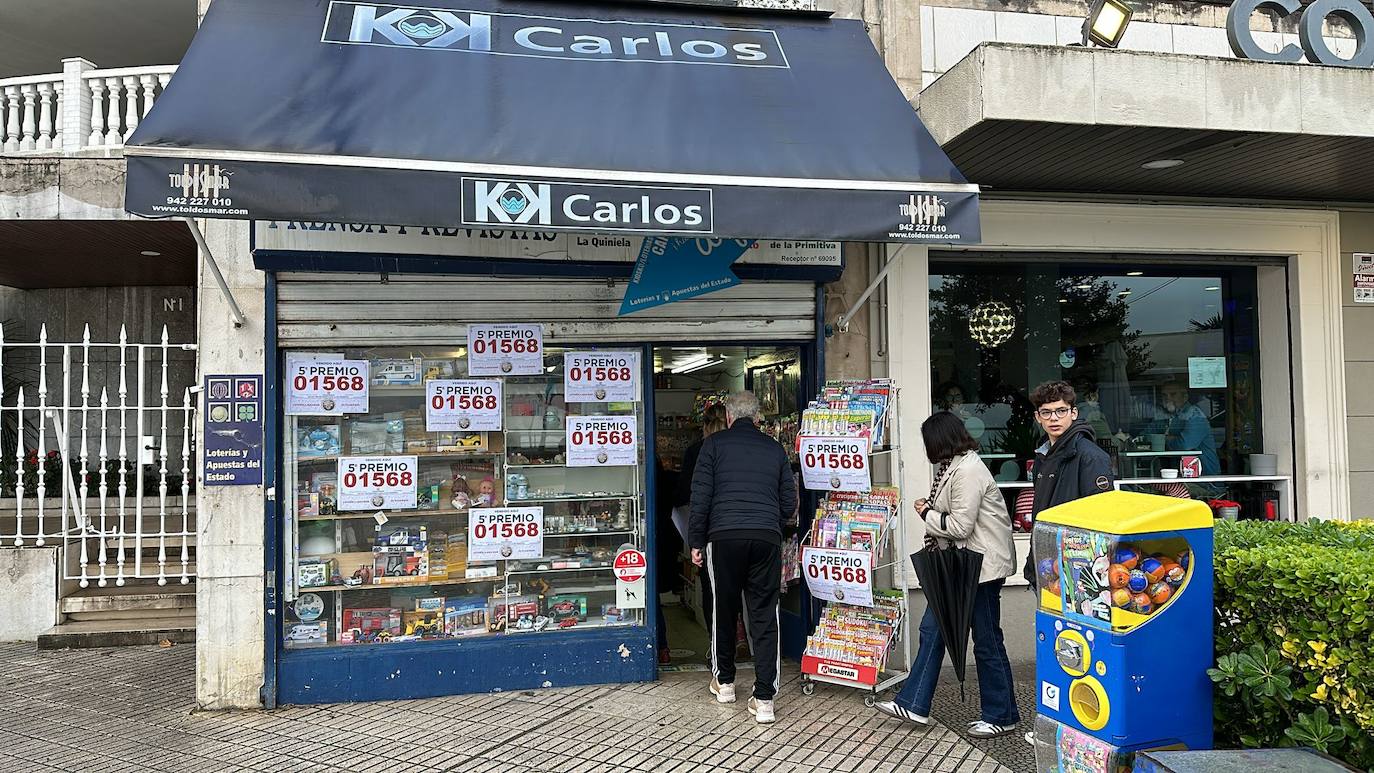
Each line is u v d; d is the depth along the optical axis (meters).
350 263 5.37
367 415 5.70
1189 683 3.50
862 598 5.23
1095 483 4.43
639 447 5.96
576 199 4.32
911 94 6.43
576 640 5.73
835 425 5.44
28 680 5.98
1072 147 5.51
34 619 6.95
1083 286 7.04
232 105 4.38
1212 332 7.25
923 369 6.40
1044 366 6.91
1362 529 4.45
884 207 4.65
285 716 5.21
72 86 7.61
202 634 5.32
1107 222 6.68
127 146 3.97
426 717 5.16
